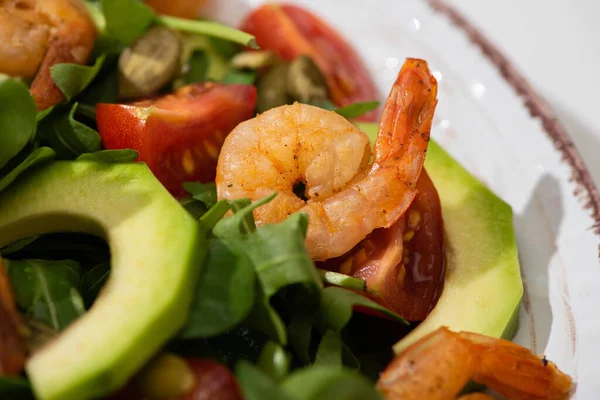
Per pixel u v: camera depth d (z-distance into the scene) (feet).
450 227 0.68
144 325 0.55
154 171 0.69
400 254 0.64
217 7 0.87
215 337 0.62
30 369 0.54
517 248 0.69
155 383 0.55
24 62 0.69
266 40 0.84
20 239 0.64
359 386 0.53
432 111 0.64
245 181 0.63
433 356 0.58
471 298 0.65
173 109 0.69
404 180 0.63
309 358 0.62
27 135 0.63
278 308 0.62
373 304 0.61
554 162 0.71
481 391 0.61
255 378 0.53
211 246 0.59
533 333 0.65
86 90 0.74
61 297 0.60
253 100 0.73
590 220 0.68
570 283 0.66
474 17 0.87
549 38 0.85
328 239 0.61
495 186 0.73
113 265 0.58
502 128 0.74
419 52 0.81
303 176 0.64
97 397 0.55
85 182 0.63
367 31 0.84
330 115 0.64
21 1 0.69
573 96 0.82
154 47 0.75
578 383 0.62
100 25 0.76
